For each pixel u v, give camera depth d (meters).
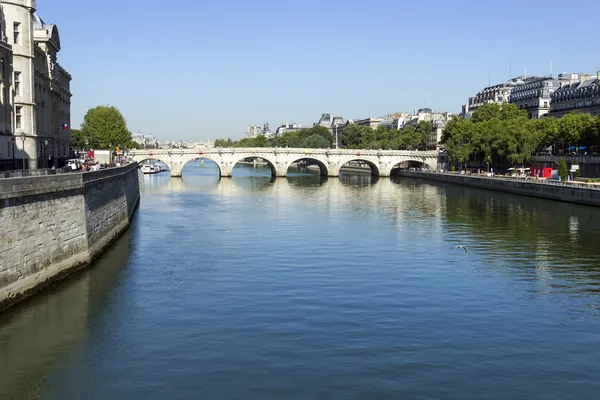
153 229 74.06
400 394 27.38
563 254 58.16
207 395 27.20
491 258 56.12
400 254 57.81
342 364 30.38
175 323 36.31
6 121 63.25
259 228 75.25
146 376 29.08
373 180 188.38
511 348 32.81
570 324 36.91
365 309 39.31
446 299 41.91
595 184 106.88
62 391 27.69
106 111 171.88
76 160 94.88
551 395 27.48
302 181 181.50
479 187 145.25
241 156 196.00
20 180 37.72
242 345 32.78
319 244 63.12
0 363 30.50
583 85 174.38
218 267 51.28
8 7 66.88
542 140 149.12
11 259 37.00
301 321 36.78
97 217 54.50
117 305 39.72
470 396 27.30
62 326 35.59
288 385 28.14
